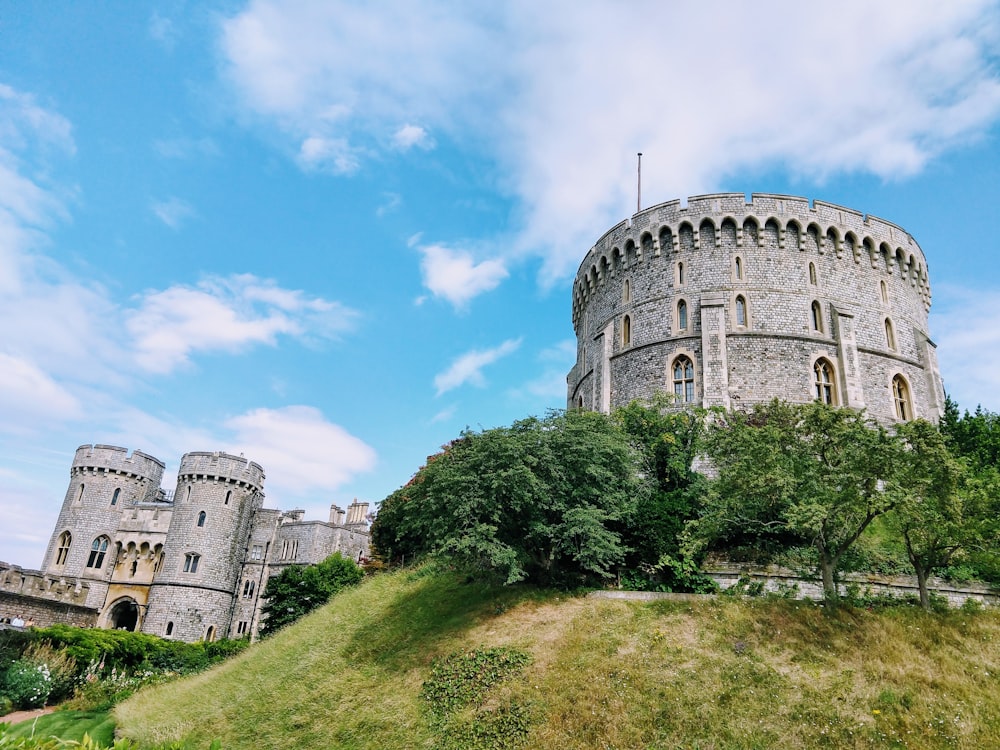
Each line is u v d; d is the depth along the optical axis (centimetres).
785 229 3778
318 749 1881
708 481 2848
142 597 6234
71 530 6475
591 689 1775
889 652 1830
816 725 1551
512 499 2312
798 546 2533
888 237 3928
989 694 1652
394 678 2156
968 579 2509
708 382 3494
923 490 2077
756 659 1838
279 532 6688
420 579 3095
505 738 1681
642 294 3953
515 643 2098
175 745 1028
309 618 3142
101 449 6688
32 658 3150
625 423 2998
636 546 2539
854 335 3597
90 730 2422
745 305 3656
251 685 2466
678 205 3928
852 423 2231
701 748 1525
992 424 3244
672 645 1939
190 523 6253
